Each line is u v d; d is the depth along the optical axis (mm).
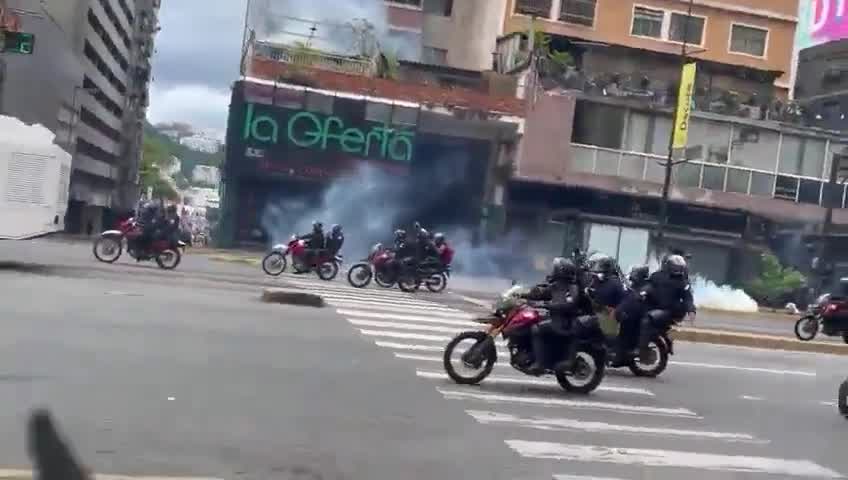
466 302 21250
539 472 6770
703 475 7184
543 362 10258
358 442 7105
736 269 35750
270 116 34250
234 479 5852
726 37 43406
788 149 36438
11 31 21922
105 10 75312
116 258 22328
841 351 18828
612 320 12211
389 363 10953
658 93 35938
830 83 48688
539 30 37531
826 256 36031
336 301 18141
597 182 35031
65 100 56688
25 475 5406
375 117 34906
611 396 10562
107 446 6273
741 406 10711
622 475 6941
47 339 10062
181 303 14781
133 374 8711
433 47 42062
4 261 19812
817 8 48250
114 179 89062
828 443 8938
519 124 35469
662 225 31562
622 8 42344
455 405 8977
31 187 17734
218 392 8328
